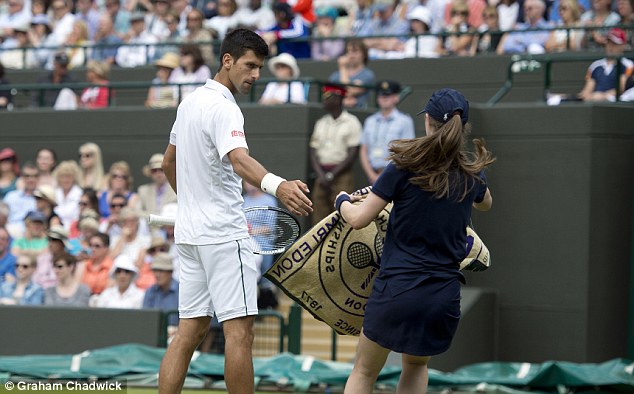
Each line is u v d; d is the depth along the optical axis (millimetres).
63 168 55219
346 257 25125
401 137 51438
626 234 51938
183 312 24625
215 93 24328
